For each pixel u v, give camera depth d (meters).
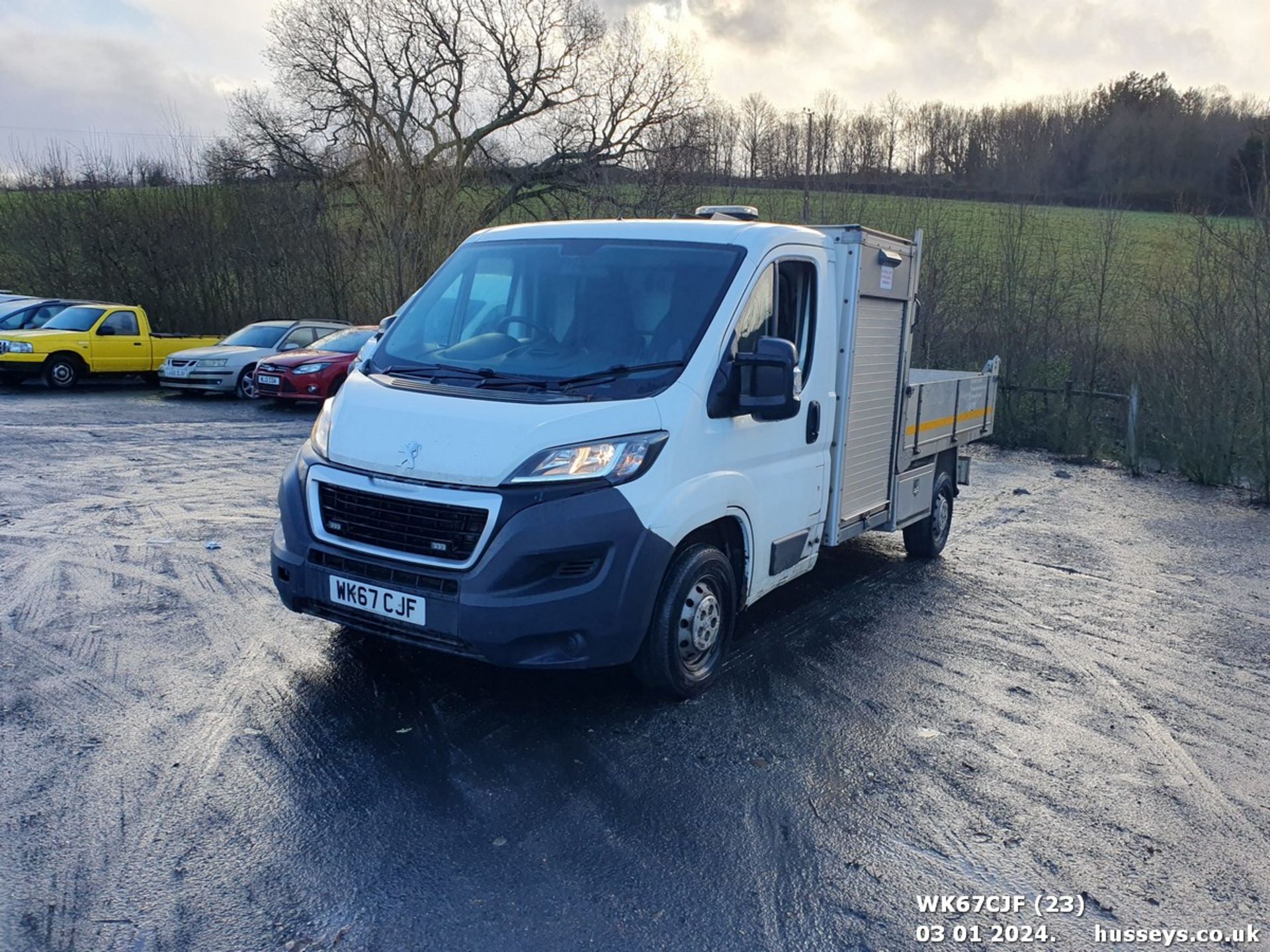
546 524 4.06
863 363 6.20
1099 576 8.10
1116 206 17.83
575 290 4.99
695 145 29.64
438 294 5.36
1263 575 8.45
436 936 3.03
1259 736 4.93
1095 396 15.52
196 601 6.03
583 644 4.23
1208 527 10.48
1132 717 5.09
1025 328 16.89
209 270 27.61
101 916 3.02
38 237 27.77
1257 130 21.23
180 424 14.31
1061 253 17.47
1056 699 5.29
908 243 6.68
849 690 5.22
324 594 4.44
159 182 27.92
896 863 3.59
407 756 4.16
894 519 7.07
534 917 3.15
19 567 6.66
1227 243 13.38
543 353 4.73
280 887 3.23
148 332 20.06
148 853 3.37
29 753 4.02
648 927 3.14
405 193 24.64
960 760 4.46
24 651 5.12
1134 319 16.17
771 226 5.34
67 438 12.45
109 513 8.33
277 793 3.81
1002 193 22.17
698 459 4.59
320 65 31.58
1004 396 16.27
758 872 3.48
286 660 5.12
